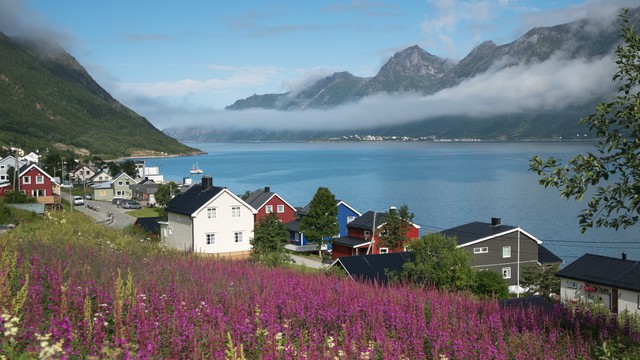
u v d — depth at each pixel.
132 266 17.08
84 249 20.08
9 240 18.88
